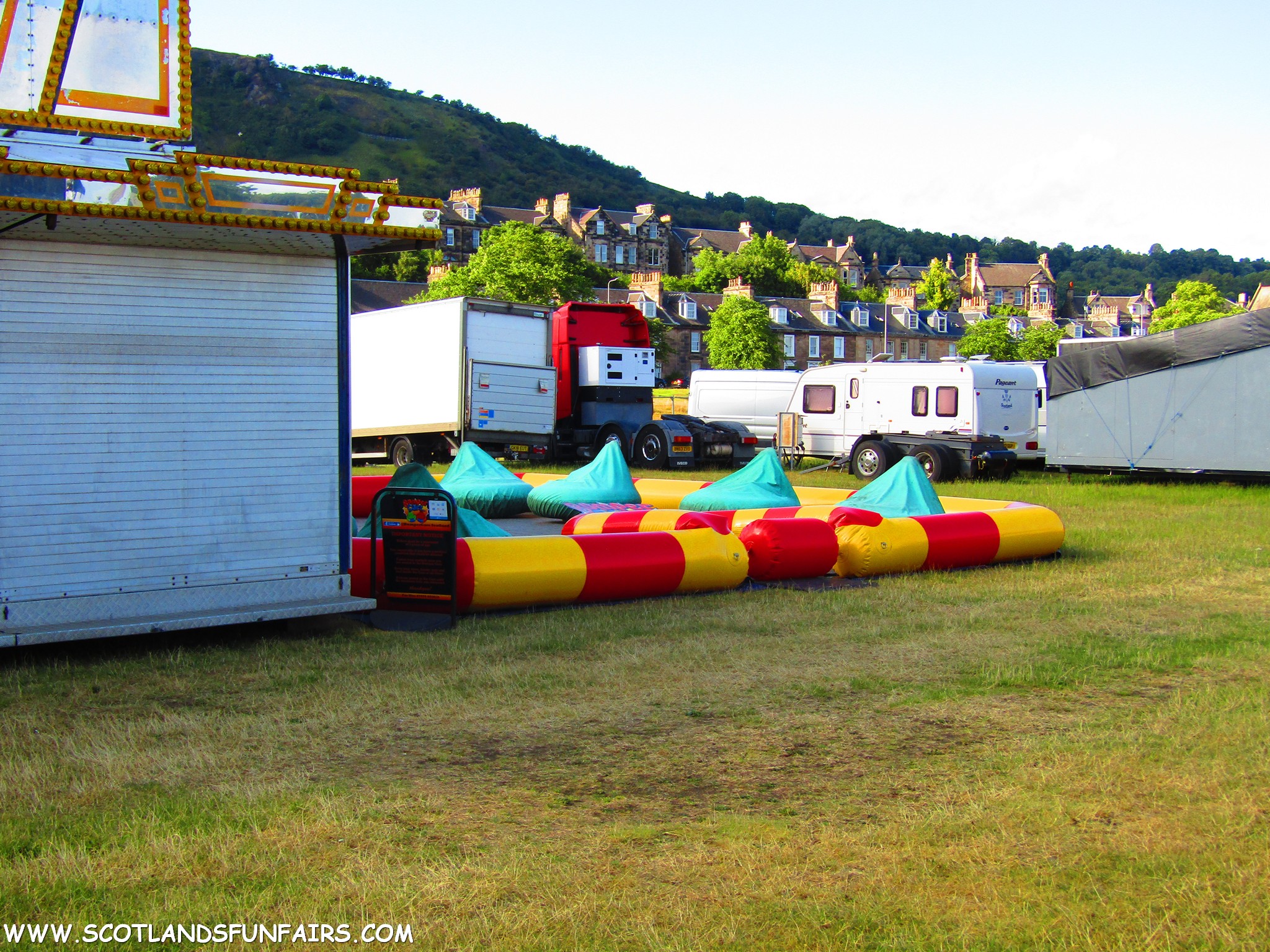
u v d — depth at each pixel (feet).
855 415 84.99
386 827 14.89
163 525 25.38
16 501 23.62
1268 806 15.51
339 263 27.76
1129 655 25.08
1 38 24.85
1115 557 41.34
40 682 22.58
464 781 16.84
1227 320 70.38
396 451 91.35
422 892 12.96
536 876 13.37
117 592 24.76
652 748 18.47
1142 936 11.95
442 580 27.94
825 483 75.15
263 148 629.10
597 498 49.32
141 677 22.97
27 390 23.75
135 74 26.22
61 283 24.13
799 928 12.17
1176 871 13.50
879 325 314.96
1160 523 51.78
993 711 20.76
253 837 14.47
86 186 23.13
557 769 17.44
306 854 14.01
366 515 52.44
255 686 22.35
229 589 26.22
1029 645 26.32
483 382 84.23
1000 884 13.17
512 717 20.22
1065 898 12.84
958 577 36.55
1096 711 20.72
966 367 78.64
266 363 26.76
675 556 32.30
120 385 24.82
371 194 26.61
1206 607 31.53
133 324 24.99
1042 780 16.66
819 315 307.78
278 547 26.99
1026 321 357.00
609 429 91.20
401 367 89.61
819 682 22.72
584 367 92.32
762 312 262.67
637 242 452.35
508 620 28.86
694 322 289.53
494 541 30.07
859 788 16.53
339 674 23.21
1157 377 72.90
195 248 25.70
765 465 47.78
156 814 15.24
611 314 94.17
